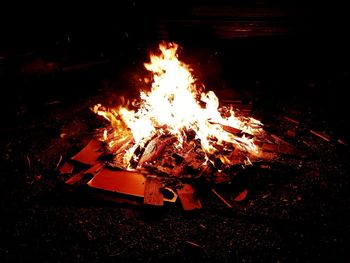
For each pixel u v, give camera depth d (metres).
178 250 2.92
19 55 6.66
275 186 3.66
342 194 3.54
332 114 5.36
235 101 5.66
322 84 6.37
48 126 5.18
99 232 3.12
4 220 3.31
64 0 7.04
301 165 4.03
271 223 3.19
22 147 4.61
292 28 6.62
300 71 6.87
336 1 6.37
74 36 7.30
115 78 6.75
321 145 4.48
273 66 6.96
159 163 3.81
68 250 2.95
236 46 6.87
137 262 2.81
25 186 3.79
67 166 4.04
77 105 5.89
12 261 2.87
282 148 4.29
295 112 5.43
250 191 3.60
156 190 3.48
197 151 3.92
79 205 3.45
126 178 3.65
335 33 6.60
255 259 2.82
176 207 3.38
